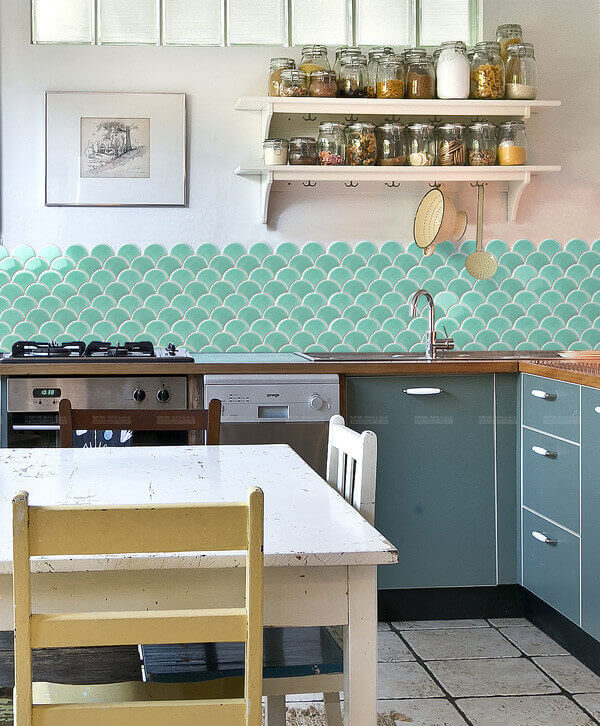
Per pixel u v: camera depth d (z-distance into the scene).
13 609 1.45
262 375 3.60
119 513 1.34
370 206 4.25
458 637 3.54
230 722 1.40
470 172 4.03
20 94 4.08
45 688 1.76
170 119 4.14
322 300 4.25
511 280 4.34
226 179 4.18
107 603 1.53
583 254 4.37
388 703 2.92
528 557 3.67
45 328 4.14
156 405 3.59
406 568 3.72
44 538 1.33
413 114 4.02
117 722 1.38
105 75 4.12
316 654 1.91
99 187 4.12
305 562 1.50
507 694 2.99
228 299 4.21
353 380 3.67
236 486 2.00
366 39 4.24
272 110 3.91
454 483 3.73
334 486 2.31
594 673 3.17
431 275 4.29
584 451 3.18
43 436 3.56
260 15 4.18
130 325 4.18
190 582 1.54
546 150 4.32
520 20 4.28
